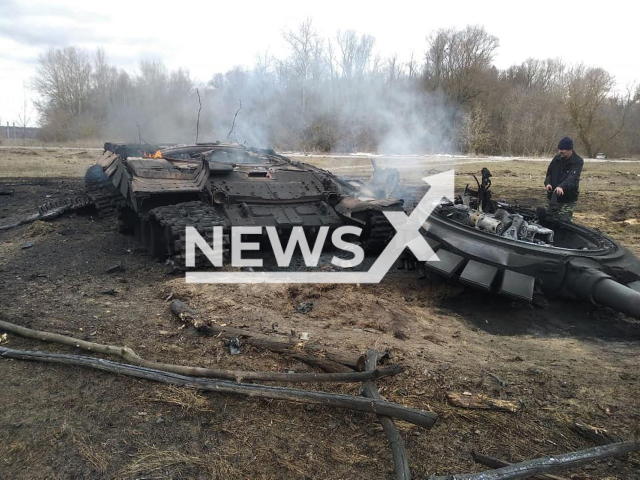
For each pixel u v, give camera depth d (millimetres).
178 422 3674
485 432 3684
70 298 6246
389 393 4090
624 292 5754
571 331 6129
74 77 41406
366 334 5344
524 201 15094
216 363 4539
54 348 4789
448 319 6277
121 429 3578
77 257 8508
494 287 6746
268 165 10078
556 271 6285
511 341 5613
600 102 37219
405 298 7039
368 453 3418
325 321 5719
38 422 3631
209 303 5934
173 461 3268
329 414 3816
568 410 3963
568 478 3209
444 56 37281
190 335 5113
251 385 3949
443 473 3232
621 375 4578
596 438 3594
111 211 11805
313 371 4430
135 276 7422
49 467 3191
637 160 34406
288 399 3799
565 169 8148
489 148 36438
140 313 5711
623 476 3252
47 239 9836
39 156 27734
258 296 6285
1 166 22922
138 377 4203
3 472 3152
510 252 6508
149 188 7730
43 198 14906
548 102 38656
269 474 3197
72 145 37812
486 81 38188
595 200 15414
